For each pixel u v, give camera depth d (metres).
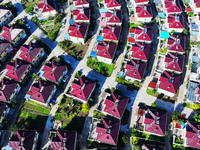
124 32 123.38
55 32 126.38
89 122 92.50
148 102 96.50
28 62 108.81
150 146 79.50
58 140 81.00
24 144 80.00
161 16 123.31
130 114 93.50
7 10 131.12
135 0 129.12
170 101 96.12
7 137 89.88
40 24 131.38
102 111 93.25
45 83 97.69
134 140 85.38
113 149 79.38
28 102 99.31
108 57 104.88
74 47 119.06
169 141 85.81
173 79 92.81
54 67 101.75
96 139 84.06
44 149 86.38
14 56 117.06
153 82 99.00
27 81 107.12
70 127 91.12
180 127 86.69
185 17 125.25
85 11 125.44
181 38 107.38
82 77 104.88
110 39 113.31
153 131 82.75
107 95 97.88
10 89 96.81
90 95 98.56
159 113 86.12
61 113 94.12
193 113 91.88
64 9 139.38
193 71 101.06
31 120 94.00
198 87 91.44
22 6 143.50
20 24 128.62
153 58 110.38
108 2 130.50
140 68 99.12
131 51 110.81
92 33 124.69
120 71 104.38
